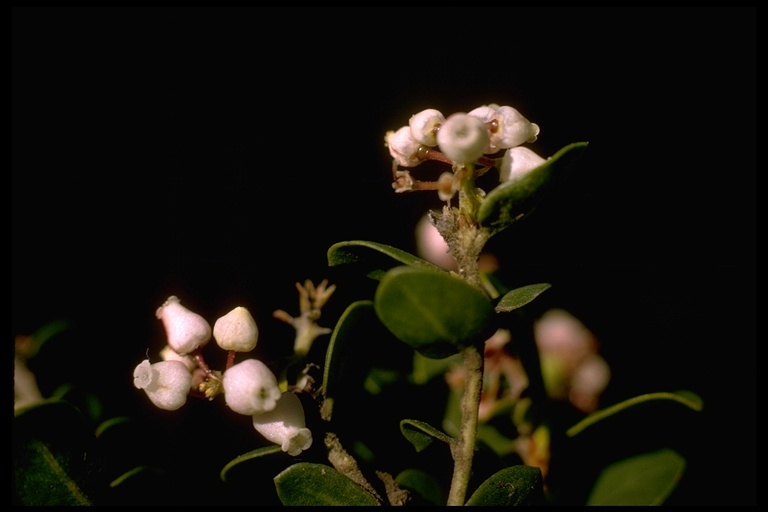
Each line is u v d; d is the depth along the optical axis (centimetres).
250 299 26
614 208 27
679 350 25
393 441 23
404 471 22
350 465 21
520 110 28
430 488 22
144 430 23
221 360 23
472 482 22
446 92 28
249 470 21
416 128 20
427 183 20
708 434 23
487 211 19
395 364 24
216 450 23
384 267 21
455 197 26
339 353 22
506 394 24
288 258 26
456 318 19
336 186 27
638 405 22
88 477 21
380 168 27
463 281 19
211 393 20
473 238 20
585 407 24
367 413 23
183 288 26
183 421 23
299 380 21
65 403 20
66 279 26
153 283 26
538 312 25
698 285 26
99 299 25
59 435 20
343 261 21
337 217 27
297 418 20
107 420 23
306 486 20
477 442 22
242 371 20
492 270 24
